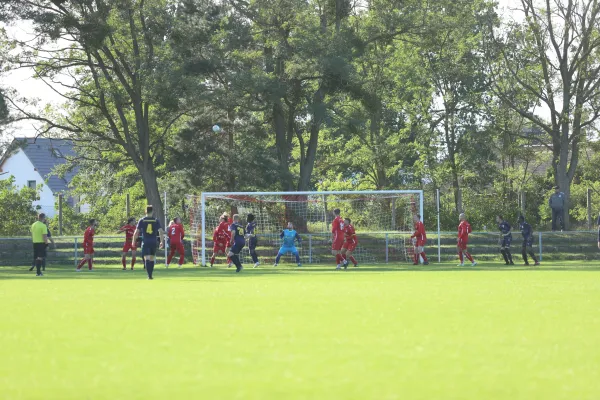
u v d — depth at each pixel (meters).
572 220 93.62
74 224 83.38
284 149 80.38
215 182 78.56
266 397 11.25
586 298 25.70
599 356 14.44
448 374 12.85
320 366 13.55
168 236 57.72
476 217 73.56
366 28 77.19
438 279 37.53
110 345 15.91
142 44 70.31
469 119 82.69
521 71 79.75
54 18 64.62
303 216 74.31
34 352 15.16
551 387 11.84
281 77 74.81
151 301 25.28
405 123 92.88
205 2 71.81
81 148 97.50
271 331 17.70
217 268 55.75
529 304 23.62
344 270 50.34
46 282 37.47
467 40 82.62
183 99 70.62
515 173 88.06
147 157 75.69
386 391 11.60
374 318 20.06
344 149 106.31
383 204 72.69
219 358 14.35
